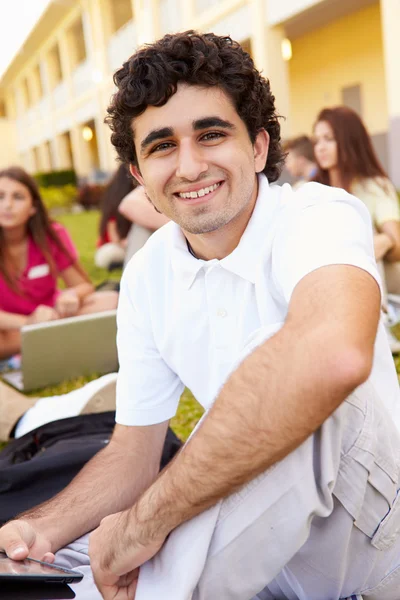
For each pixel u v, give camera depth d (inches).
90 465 61.0
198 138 49.6
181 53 48.1
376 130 472.4
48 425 82.7
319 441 41.9
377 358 53.0
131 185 169.5
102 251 180.4
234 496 42.9
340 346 35.9
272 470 41.9
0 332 147.6
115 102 51.0
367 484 45.4
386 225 136.4
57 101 910.4
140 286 58.9
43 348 133.9
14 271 151.3
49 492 70.6
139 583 46.7
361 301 38.5
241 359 43.2
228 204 50.9
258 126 52.4
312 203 49.6
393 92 345.1
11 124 1280.8
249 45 475.5
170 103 48.6
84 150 842.2
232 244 54.1
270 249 51.3
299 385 36.7
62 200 738.2
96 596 52.2
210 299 54.2
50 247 153.9
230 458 39.2
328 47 499.8
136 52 50.0
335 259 42.0
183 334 56.5
